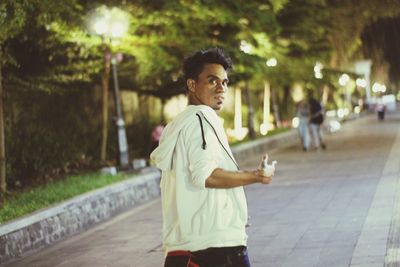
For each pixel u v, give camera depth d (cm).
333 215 923
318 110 2097
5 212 984
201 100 341
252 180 313
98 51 1556
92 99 1864
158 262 763
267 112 3017
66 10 1245
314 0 2203
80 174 1500
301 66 2486
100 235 988
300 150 2223
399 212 885
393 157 1619
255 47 1950
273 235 832
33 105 1602
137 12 1490
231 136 2675
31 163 1491
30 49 1489
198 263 325
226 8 1617
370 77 5841
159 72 1703
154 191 1417
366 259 655
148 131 2073
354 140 2397
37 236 925
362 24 2966
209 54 340
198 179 314
